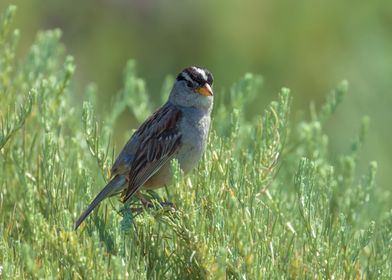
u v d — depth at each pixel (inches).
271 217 369.7
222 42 876.0
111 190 389.7
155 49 938.7
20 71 471.5
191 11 914.1
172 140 426.6
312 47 852.6
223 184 363.9
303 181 366.3
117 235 345.1
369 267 380.8
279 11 867.4
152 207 396.5
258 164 387.9
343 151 747.4
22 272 327.9
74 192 386.3
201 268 338.0
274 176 402.6
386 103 783.7
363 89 795.4
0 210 401.7
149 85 911.7
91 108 394.0
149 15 950.4
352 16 858.8
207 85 431.8
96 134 394.0
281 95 401.4
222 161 373.1
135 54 943.7
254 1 874.1
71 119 454.9
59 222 362.9
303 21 855.7
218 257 328.2
